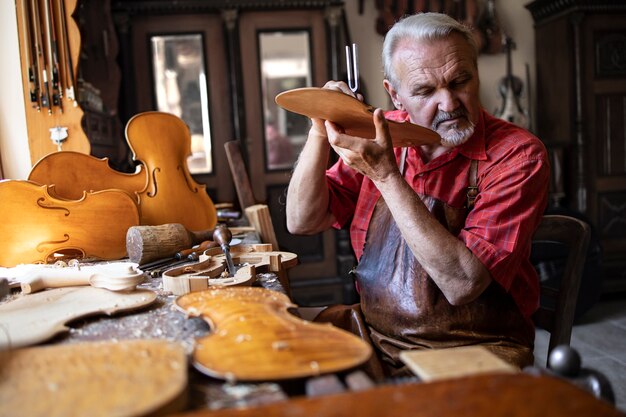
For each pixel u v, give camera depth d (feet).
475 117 4.66
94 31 12.19
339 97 3.79
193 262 5.12
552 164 14.70
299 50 14.20
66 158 5.74
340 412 1.94
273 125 14.43
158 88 14.10
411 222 4.15
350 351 2.52
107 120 11.48
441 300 4.57
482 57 16.35
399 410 1.95
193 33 14.06
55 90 7.06
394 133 4.24
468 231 4.46
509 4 16.31
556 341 5.05
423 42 4.55
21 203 5.17
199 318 3.43
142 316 3.52
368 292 4.99
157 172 6.33
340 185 5.84
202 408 2.16
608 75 14.58
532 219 4.49
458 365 2.43
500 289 4.67
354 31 15.65
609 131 14.71
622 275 14.71
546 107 15.89
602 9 14.23
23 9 6.86
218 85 14.28
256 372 2.32
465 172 4.78
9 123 7.03
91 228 5.41
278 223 14.66
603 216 14.89
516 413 1.92
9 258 5.16
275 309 3.20
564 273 5.12
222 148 14.46
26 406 2.01
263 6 13.79
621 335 12.01
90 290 4.07
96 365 2.37
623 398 8.87
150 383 2.18
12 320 3.34
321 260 14.73
